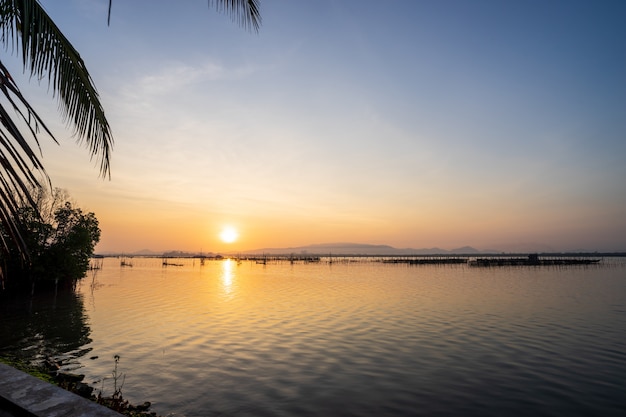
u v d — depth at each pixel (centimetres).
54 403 285
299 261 17662
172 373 1338
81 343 1762
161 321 2350
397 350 1661
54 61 403
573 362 1484
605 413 1033
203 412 1022
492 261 11738
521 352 1628
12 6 378
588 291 4116
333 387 1218
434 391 1188
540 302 3222
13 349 1631
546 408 1064
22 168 356
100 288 4616
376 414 1027
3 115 337
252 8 497
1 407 293
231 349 1670
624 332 2014
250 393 1163
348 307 2966
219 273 8438
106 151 477
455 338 1884
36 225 3366
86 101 443
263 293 4053
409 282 5503
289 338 1883
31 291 3594
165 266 12900
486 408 1066
